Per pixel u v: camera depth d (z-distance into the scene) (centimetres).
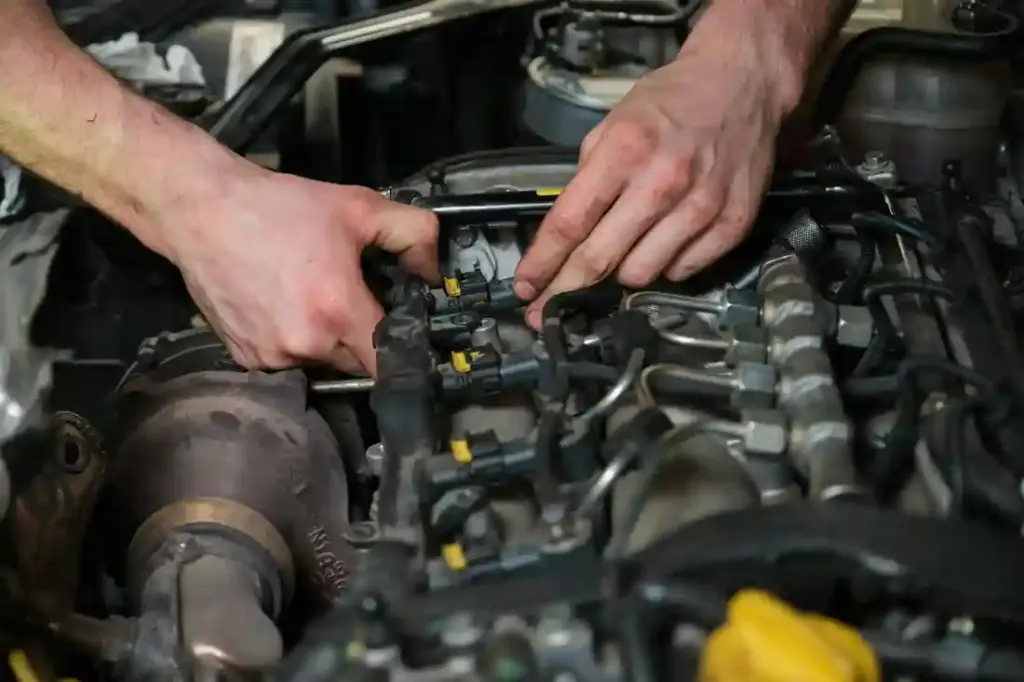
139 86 110
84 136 83
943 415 61
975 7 112
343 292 81
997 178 109
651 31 118
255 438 80
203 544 75
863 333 71
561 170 99
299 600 82
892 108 108
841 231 87
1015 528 54
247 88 104
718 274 91
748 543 48
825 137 108
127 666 69
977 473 57
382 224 83
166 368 85
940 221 81
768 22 99
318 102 123
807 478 59
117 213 87
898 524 47
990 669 47
